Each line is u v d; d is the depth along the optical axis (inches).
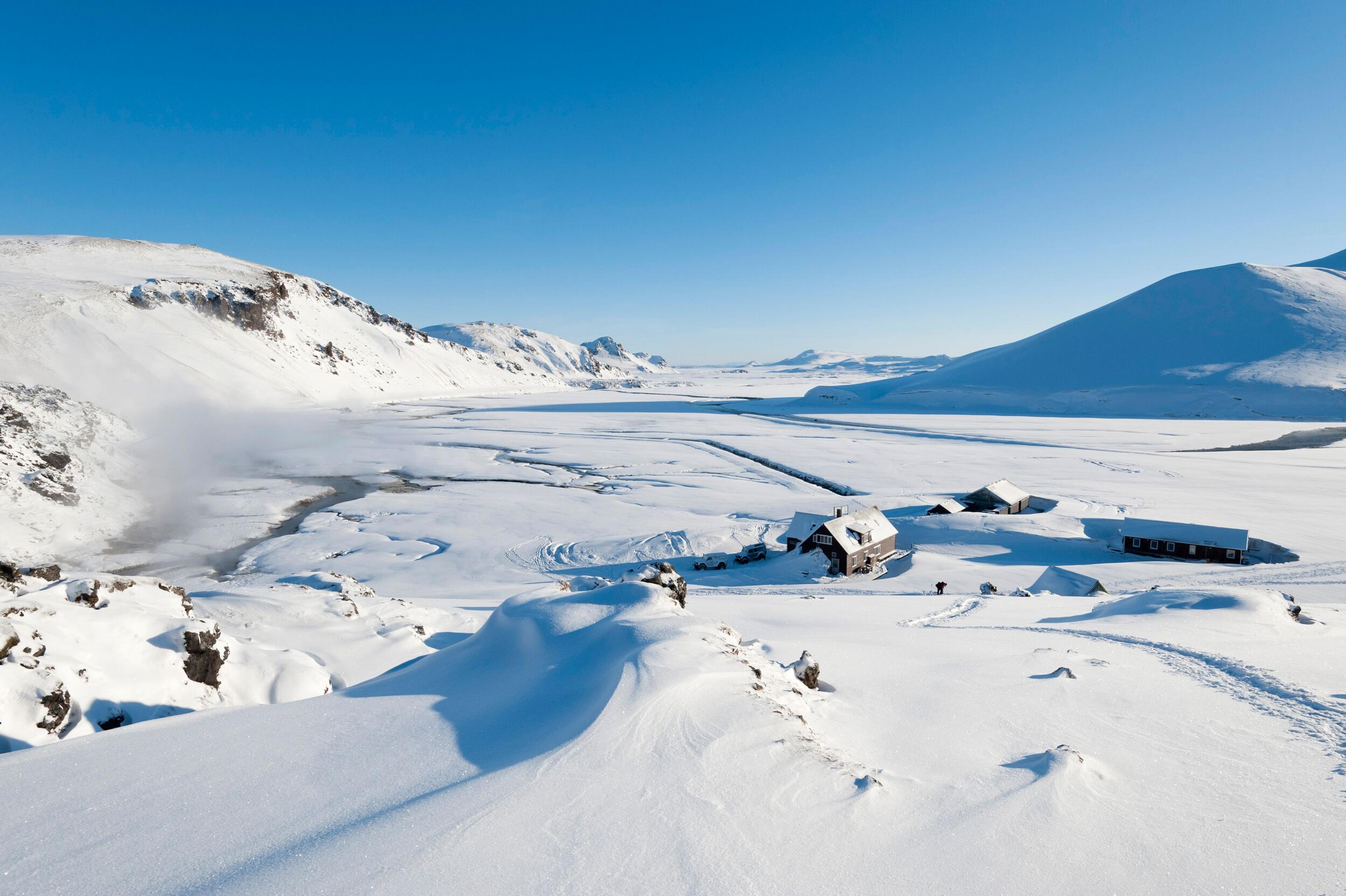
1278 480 2298.2
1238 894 148.9
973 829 166.6
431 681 279.1
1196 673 372.2
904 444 3444.9
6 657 239.8
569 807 158.7
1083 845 165.0
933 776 204.4
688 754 185.8
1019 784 195.2
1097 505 1915.6
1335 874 158.2
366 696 259.6
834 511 1733.5
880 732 252.8
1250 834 177.6
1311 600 1014.4
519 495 2242.9
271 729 217.0
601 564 1510.8
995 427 4195.4
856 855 150.5
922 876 144.7
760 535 1701.5
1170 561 1398.9
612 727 194.1
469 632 516.7
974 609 820.6
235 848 143.9
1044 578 1159.6
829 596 1031.0
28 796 167.2
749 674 245.6
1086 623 615.5
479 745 200.7
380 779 179.2
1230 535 1365.7
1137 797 198.1
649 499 2174.0
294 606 470.9
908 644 490.9
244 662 342.0
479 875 133.3
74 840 147.5
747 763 184.5
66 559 1405.0
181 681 298.8
